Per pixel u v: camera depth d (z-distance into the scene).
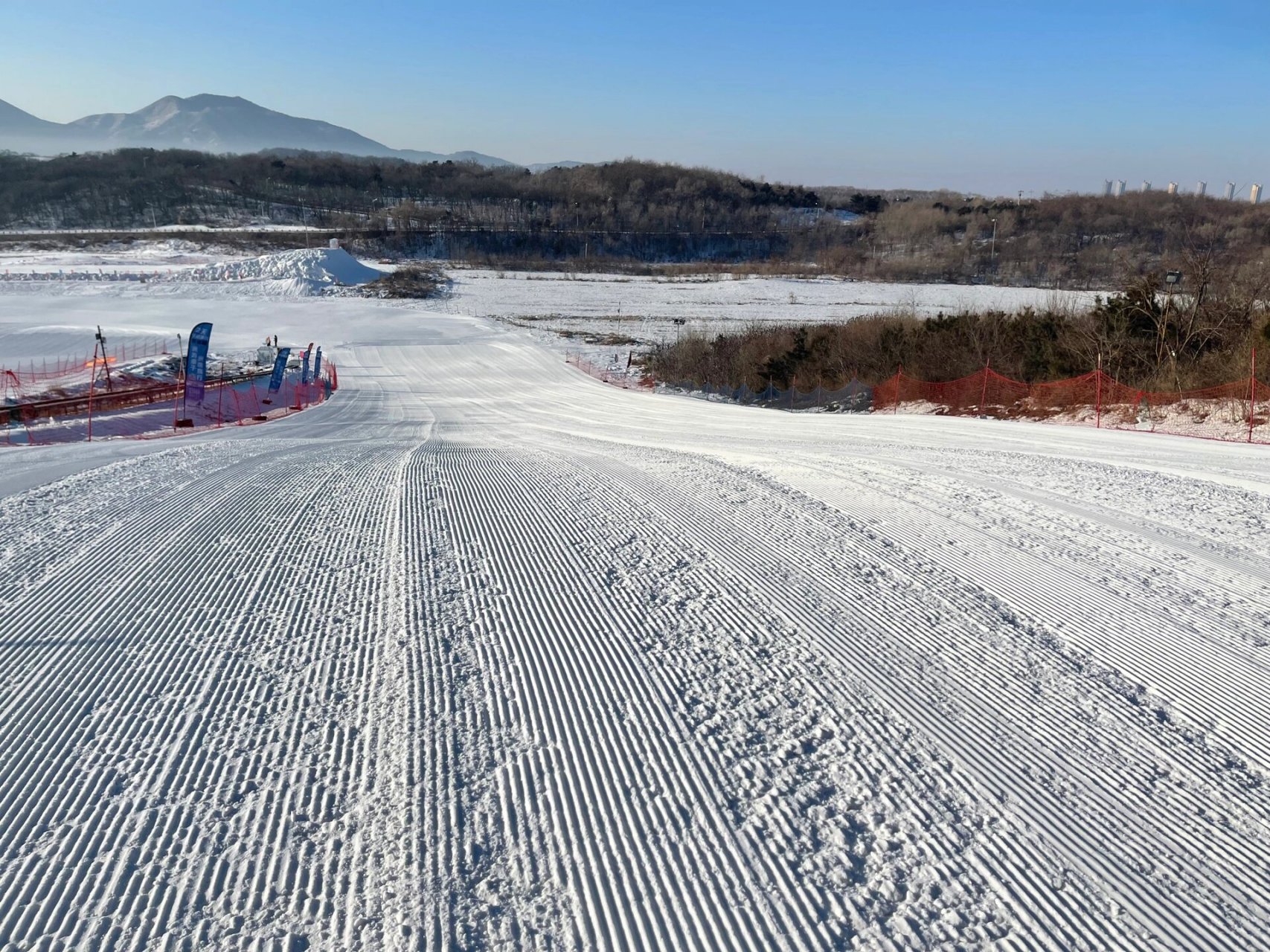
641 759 4.94
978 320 34.72
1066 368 29.27
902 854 4.16
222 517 9.88
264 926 3.64
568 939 3.61
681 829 4.33
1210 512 10.32
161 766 4.79
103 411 30.36
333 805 4.49
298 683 5.79
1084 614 7.01
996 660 6.18
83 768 4.75
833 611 7.01
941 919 3.75
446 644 6.40
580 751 5.00
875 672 5.99
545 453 15.71
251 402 35.88
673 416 29.30
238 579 7.74
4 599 7.13
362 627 6.71
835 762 4.91
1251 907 3.85
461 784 4.69
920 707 5.52
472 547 8.67
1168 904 3.86
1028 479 12.36
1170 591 7.55
